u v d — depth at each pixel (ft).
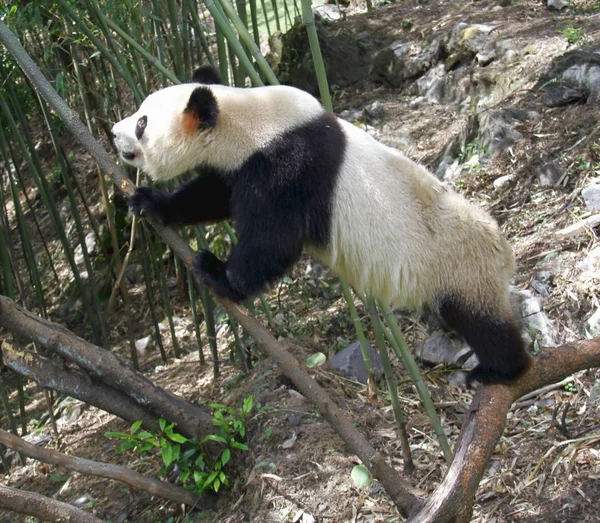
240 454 15.23
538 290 16.58
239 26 12.36
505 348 11.27
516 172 20.35
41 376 14.40
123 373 14.78
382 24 29.76
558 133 20.75
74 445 19.51
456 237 11.47
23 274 28.86
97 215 28.17
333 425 11.28
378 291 11.83
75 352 14.28
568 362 11.68
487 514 12.19
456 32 26.40
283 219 11.26
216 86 12.37
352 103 27.02
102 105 22.48
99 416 20.74
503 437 13.82
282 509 13.46
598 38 23.89
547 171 19.72
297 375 11.32
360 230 11.34
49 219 30.22
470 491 10.21
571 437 13.08
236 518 13.98
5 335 23.79
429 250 11.41
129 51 17.70
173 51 18.69
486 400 11.03
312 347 18.42
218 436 14.84
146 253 22.74
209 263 11.60
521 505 12.16
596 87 21.26
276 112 11.51
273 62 28.96
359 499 13.17
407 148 23.86
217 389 19.20
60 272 28.02
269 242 11.29
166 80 17.29
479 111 23.48
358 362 17.06
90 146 11.56
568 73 22.16
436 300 11.63
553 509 11.87
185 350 22.26
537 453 13.12
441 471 13.55
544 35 25.21
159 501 16.01
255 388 16.67
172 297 24.80
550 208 18.93
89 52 20.52
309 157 11.23
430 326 17.70
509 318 11.46
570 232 17.54
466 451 10.47
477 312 11.37
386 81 27.71
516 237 18.54
